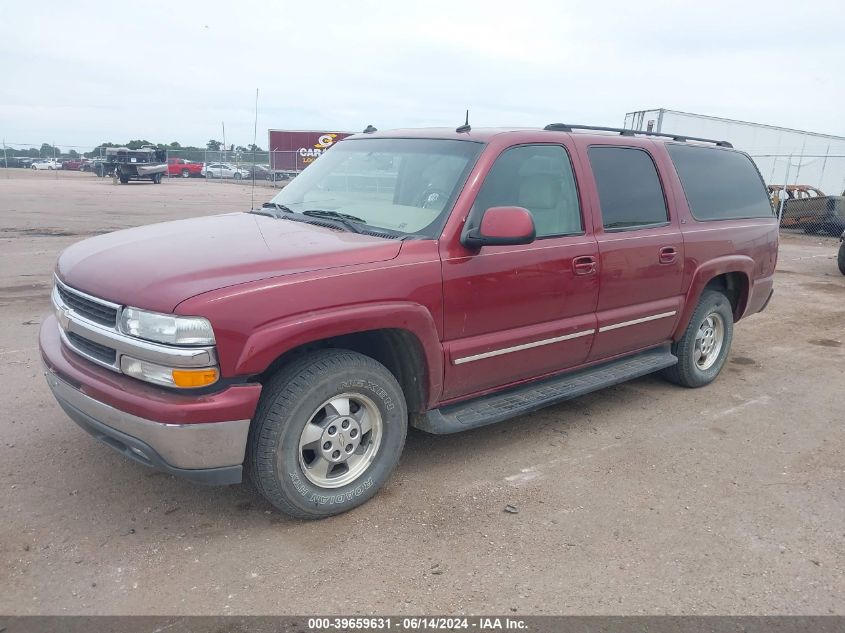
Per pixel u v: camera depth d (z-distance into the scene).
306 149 39.09
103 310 3.13
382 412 3.53
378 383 3.46
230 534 3.29
